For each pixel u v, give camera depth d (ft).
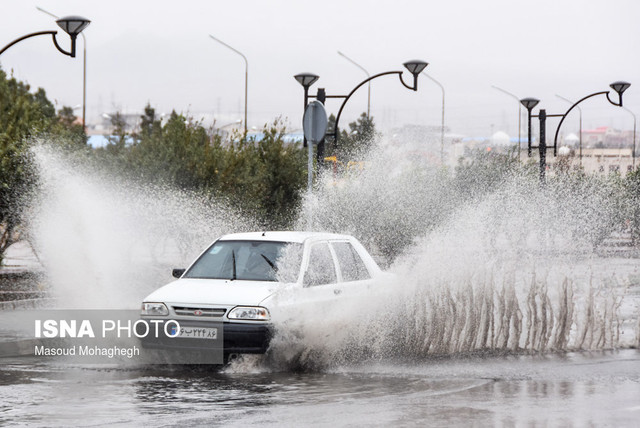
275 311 68.95
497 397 61.52
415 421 53.01
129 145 189.47
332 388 64.18
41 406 56.90
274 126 198.49
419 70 161.99
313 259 75.41
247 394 61.41
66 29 125.39
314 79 148.87
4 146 143.74
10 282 145.69
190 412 55.06
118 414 54.39
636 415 55.52
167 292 71.41
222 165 187.52
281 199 193.06
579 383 68.39
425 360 80.12
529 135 238.48
